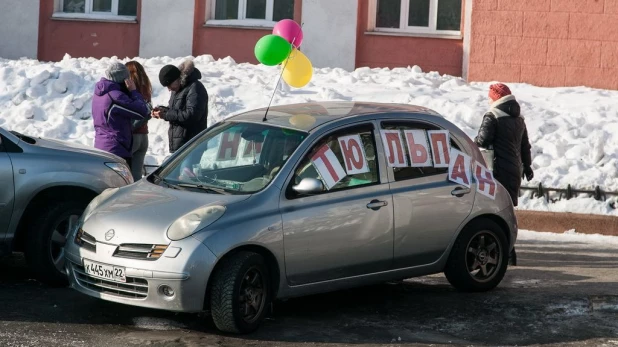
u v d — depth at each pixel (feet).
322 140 26.50
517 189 32.96
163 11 65.87
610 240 39.04
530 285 30.71
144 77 36.22
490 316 26.91
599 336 25.21
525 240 38.65
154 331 24.49
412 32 64.44
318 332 25.00
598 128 48.24
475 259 29.19
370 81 55.98
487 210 29.14
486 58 60.49
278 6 65.77
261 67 59.21
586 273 32.73
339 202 26.04
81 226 25.62
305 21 64.23
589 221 40.04
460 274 28.81
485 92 55.16
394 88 53.83
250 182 25.67
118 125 33.30
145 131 36.55
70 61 58.29
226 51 65.72
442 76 60.23
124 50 66.85
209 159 27.17
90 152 30.07
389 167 27.35
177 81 35.24
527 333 25.38
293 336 24.54
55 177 28.63
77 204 28.99
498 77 60.39
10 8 67.51
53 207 28.63
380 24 65.00
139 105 33.35
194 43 65.87
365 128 27.40
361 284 26.89
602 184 42.19
